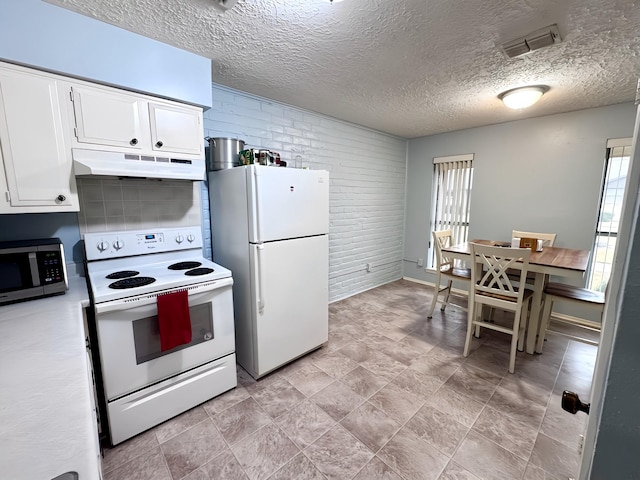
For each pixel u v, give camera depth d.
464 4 1.34
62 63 1.41
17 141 1.37
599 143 2.82
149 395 1.60
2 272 1.36
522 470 1.38
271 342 2.08
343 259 3.69
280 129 2.80
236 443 1.53
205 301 1.76
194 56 1.82
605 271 2.92
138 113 1.69
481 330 2.82
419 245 4.42
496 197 3.54
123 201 1.93
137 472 1.36
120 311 1.46
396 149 4.24
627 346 0.40
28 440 0.59
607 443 0.44
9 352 0.95
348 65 1.98
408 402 1.84
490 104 2.76
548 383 2.02
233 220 2.11
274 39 1.65
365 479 1.34
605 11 1.38
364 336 2.73
